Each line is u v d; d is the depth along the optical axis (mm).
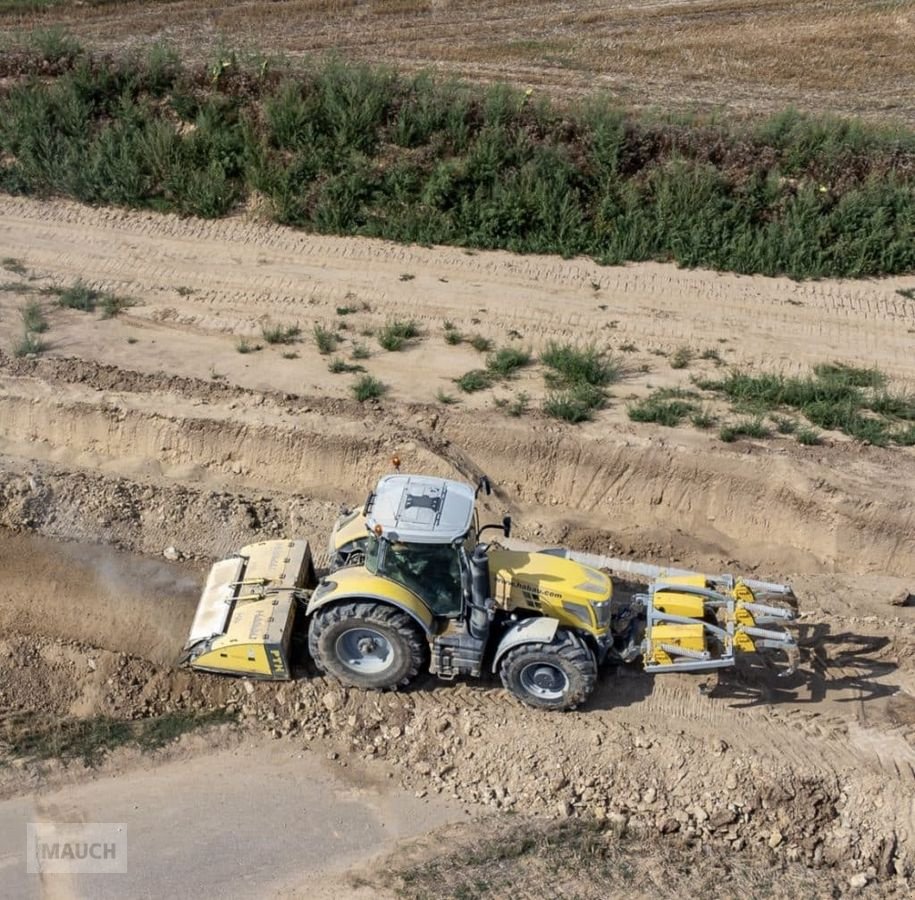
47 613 13438
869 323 20562
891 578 14984
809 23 32781
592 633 11711
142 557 14406
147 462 16391
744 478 15672
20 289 20328
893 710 12359
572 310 20484
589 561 13070
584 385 17672
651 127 23516
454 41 31094
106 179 23562
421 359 18594
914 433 16703
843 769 11555
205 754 12078
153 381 17219
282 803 11547
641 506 16016
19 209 23234
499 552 12305
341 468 16109
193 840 11109
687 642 11672
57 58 25641
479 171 22828
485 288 21094
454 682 12469
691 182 22391
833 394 17766
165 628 13305
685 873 10789
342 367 18109
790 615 11844
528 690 11969
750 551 15438
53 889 10539
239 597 12484
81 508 14930
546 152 22781
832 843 11148
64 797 11539
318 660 12062
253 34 30953
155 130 23906
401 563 11500
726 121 24969
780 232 22219
